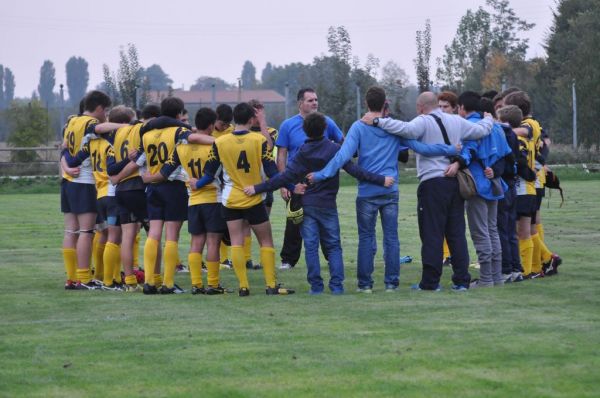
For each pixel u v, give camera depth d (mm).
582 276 19391
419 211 17688
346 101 64688
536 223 19516
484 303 15906
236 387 10695
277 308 15758
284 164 20109
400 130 17125
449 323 14047
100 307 16203
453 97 18766
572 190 47531
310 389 10562
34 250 26125
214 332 13695
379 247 25297
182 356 12180
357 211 17484
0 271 21672
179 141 17438
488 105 18828
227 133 18844
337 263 17469
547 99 85812
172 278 18031
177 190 17844
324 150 17125
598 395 10164
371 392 10414
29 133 74125
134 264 20016
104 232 19578
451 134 17266
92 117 18594
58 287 19000
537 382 10672
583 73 74562
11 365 11844
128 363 11883
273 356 12102
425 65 64438
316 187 17250
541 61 93938
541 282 18578
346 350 12344
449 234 17734
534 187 19203
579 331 13320
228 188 17109
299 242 21797
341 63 64938
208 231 17641
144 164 17891
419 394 10305
